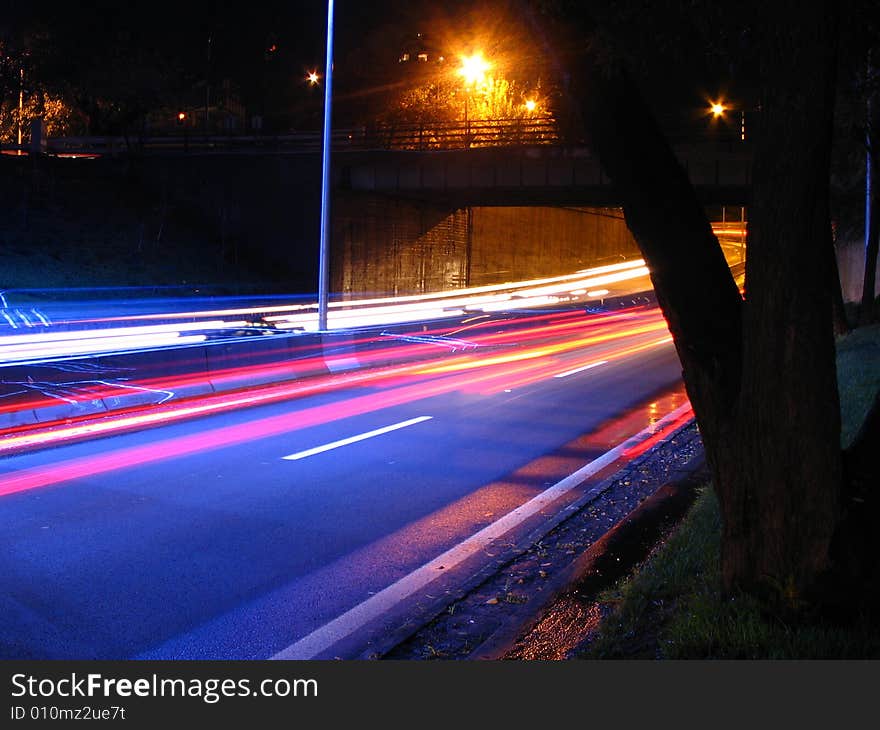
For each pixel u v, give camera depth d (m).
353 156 43.53
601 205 47.53
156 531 7.38
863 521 4.12
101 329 28.72
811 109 3.81
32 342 23.92
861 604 4.11
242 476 9.55
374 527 7.67
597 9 4.95
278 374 18.48
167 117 64.06
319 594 6.00
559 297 52.56
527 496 8.88
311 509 8.22
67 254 37.62
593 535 7.50
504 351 26.94
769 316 4.07
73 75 54.09
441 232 50.03
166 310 34.91
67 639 5.14
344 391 17.14
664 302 4.64
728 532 4.50
